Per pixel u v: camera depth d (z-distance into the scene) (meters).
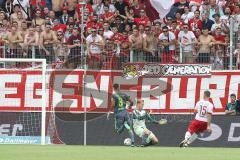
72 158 41.50
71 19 71.38
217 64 63.28
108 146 60.06
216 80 63.12
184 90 63.56
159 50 64.44
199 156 44.69
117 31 70.06
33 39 65.12
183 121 63.16
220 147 61.09
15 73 64.44
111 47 64.69
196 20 70.88
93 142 63.16
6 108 64.44
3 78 64.44
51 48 64.31
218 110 62.84
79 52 64.00
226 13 73.62
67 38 69.31
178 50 64.12
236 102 62.34
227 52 63.25
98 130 63.22
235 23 63.25
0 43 65.06
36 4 75.50
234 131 62.12
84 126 63.28
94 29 66.06
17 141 64.19
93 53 64.25
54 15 73.75
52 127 63.78
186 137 58.38
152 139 59.41
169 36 66.06
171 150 52.62
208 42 64.75
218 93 63.09
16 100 64.44
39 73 64.19
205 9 73.12
